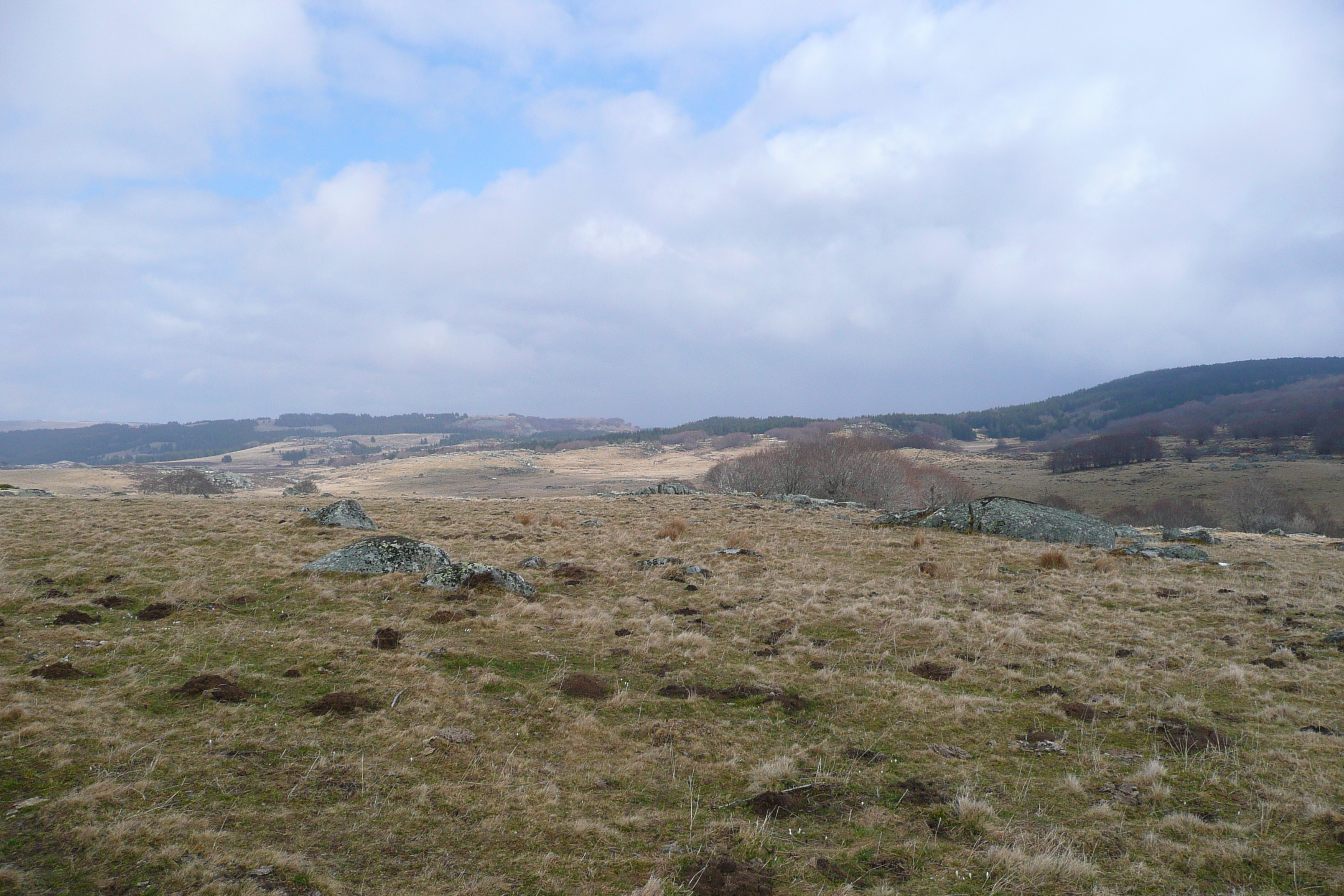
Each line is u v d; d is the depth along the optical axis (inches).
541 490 6939.0
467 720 324.5
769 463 2871.6
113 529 770.8
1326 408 7682.1
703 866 220.5
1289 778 292.4
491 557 765.3
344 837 221.3
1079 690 403.9
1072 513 1051.3
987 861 231.0
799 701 374.9
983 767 305.4
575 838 233.5
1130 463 6643.7
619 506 1382.9
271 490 4431.6
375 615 499.5
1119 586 694.5
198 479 3976.4
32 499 1146.7
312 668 378.3
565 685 382.3
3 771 237.0
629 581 673.6
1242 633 533.6
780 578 700.7
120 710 301.4
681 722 341.7
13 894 175.5
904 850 237.5
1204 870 229.0
